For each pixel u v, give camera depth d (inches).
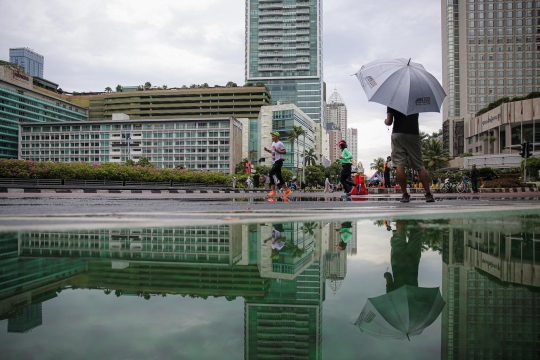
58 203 271.1
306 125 4879.4
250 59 5610.2
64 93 6127.0
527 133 3575.3
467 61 4635.8
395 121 280.7
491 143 4010.8
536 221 120.3
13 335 28.0
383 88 265.0
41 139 4640.8
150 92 5039.4
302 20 5565.9
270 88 5556.1
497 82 4581.7
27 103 5039.4
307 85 5521.7
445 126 5201.8
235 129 4458.7
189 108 5012.3
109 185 1240.2
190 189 1082.1
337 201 314.3
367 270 53.5
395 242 79.0
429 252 66.9
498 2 4606.3
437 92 269.0
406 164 283.7
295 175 4220.0
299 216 144.9
